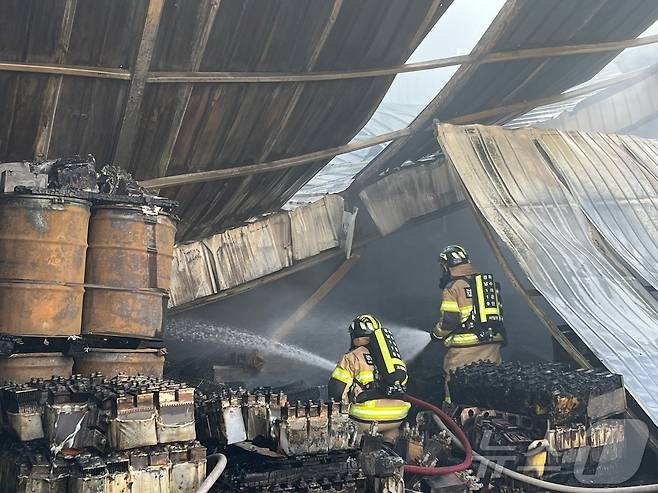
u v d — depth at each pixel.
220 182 7.21
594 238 7.00
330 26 6.07
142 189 5.12
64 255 4.49
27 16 4.84
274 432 3.85
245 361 7.83
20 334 4.36
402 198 8.33
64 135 5.83
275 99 6.55
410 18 6.51
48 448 3.59
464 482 4.65
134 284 4.70
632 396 5.16
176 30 5.39
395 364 5.45
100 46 5.26
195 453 3.64
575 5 7.17
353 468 3.88
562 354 6.50
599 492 4.48
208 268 7.29
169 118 6.07
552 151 7.78
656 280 6.48
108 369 4.62
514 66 7.86
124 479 3.39
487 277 6.65
